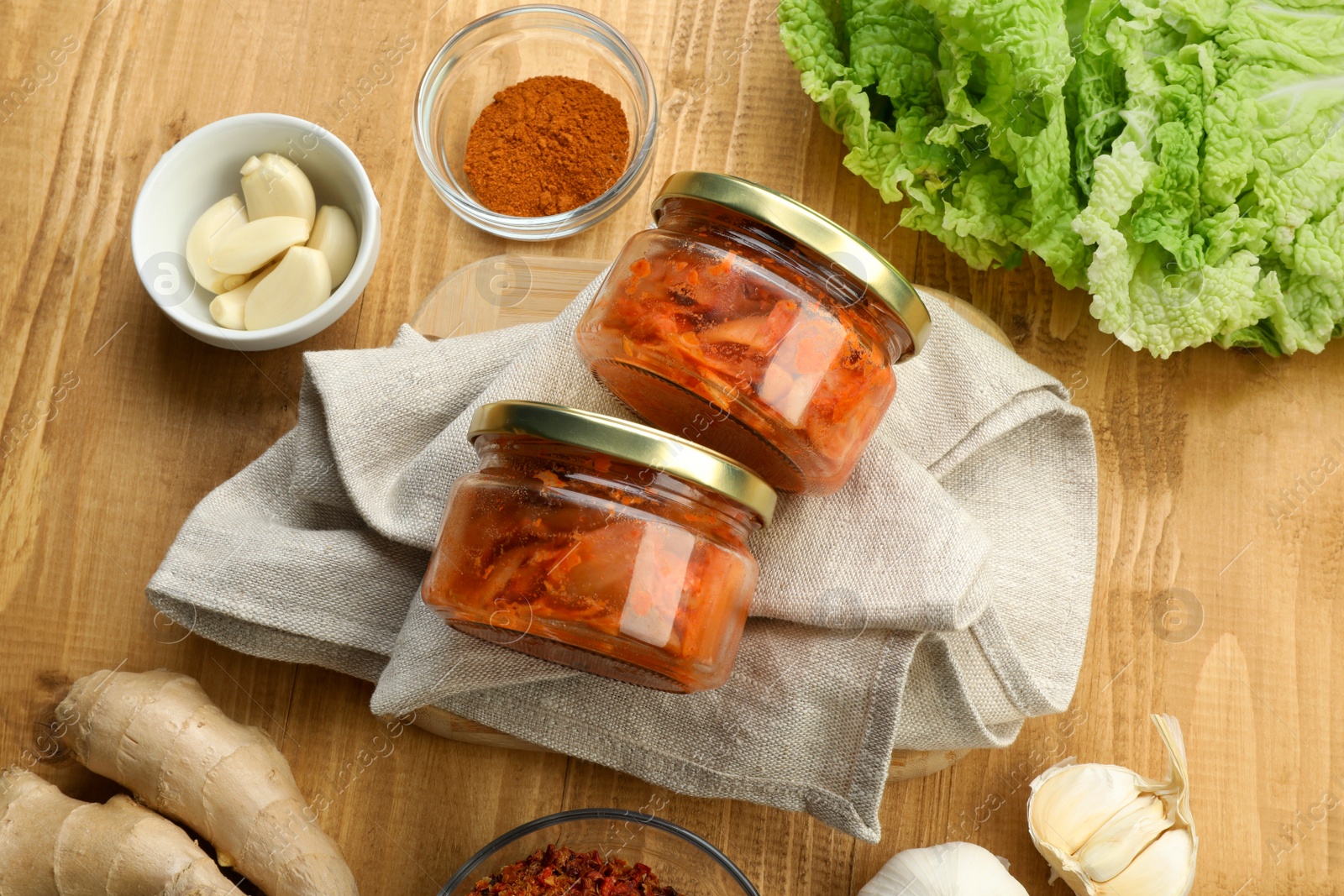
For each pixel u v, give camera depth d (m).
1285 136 0.61
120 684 0.61
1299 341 0.63
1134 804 0.62
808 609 0.59
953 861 0.62
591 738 0.61
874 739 0.59
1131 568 0.66
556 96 0.65
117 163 0.66
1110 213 0.60
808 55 0.63
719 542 0.56
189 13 0.67
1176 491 0.66
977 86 0.62
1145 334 0.62
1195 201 0.61
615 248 0.66
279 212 0.64
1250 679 0.65
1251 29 0.61
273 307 0.64
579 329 0.58
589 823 0.63
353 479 0.61
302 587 0.61
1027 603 0.61
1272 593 0.65
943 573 0.58
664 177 0.67
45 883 0.61
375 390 0.61
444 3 0.67
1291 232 0.61
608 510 0.55
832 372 0.56
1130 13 0.61
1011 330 0.66
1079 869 0.62
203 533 0.61
